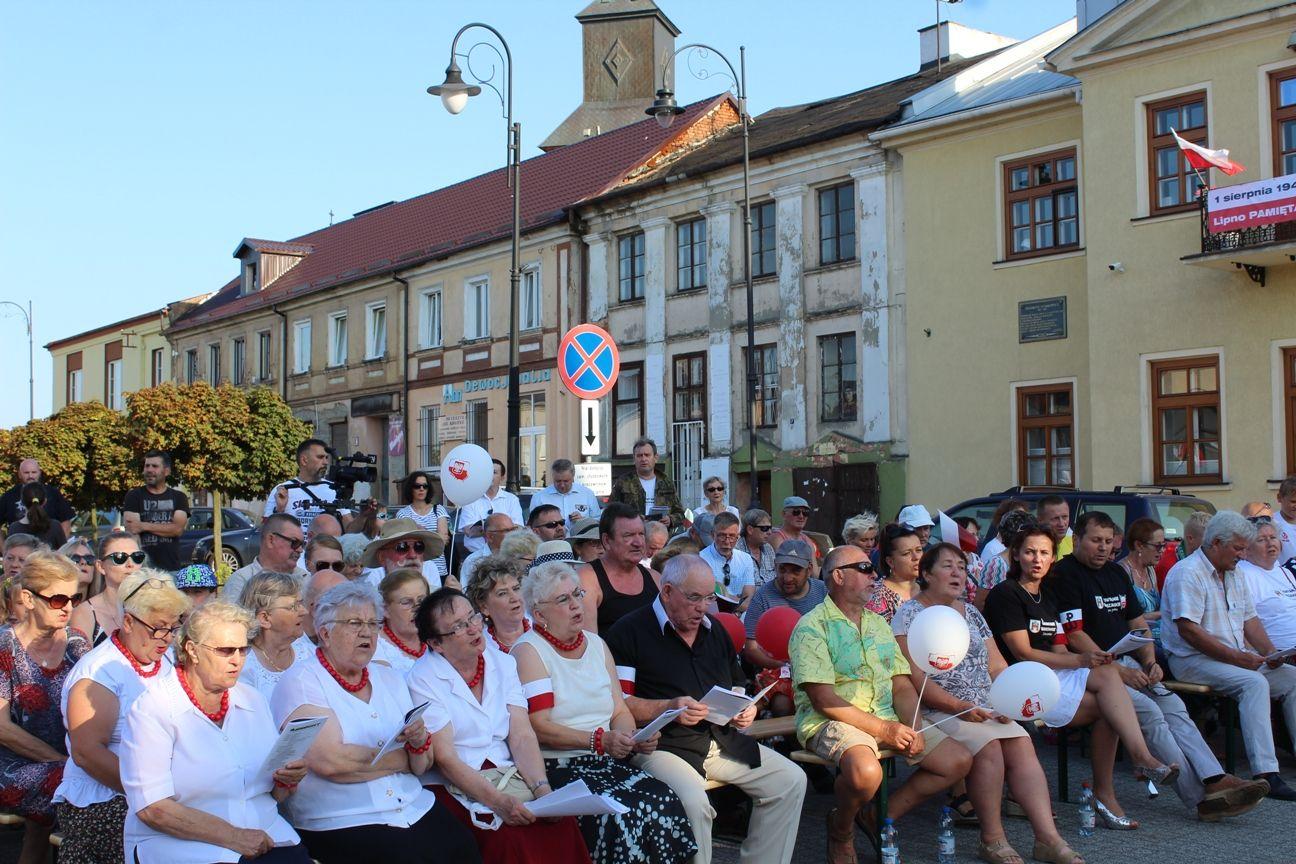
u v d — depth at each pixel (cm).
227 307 4450
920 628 694
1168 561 1191
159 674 513
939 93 2341
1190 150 1800
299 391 4050
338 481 1228
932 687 729
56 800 559
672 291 2823
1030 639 833
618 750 630
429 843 548
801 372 2536
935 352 2298
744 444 2652
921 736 709
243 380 4341
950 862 723
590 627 746
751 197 2623
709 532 1166
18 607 641
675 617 700
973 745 712
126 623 566
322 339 3947
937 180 2295
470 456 1052
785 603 916
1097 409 2003
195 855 492
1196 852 744
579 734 640
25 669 635
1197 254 1836
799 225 2539
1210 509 1402
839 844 703
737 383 2670
